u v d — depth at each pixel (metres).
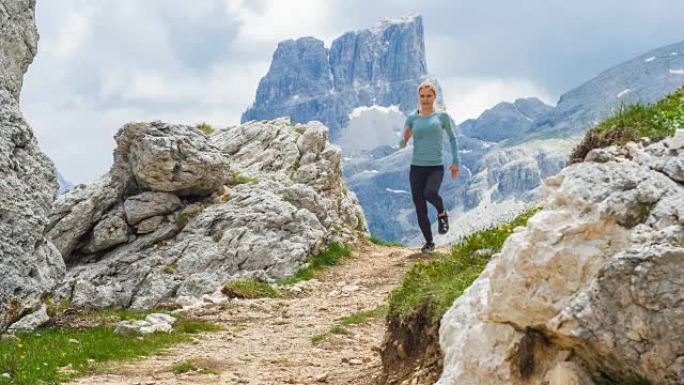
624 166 7.45
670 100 10.56
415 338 11.62
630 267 6.43
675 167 7.48
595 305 6.63
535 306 7.21
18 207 19.73
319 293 26.64
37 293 19.83
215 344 18.00
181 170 32.69
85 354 16.25
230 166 36.56
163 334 19.27
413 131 26.88
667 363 6.37
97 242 32.19
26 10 22.44
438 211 27.27
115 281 30.38
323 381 13.52
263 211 32.69
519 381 7.71
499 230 12.96
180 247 31.45
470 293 9.31
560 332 6.86
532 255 7.25
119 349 17.00
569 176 7.59
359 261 32.44
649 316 6.39
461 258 12.75
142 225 32.50
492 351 7.96
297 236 32.00
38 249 20.39
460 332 8.98
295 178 41.09
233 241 31.38
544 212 7.45
